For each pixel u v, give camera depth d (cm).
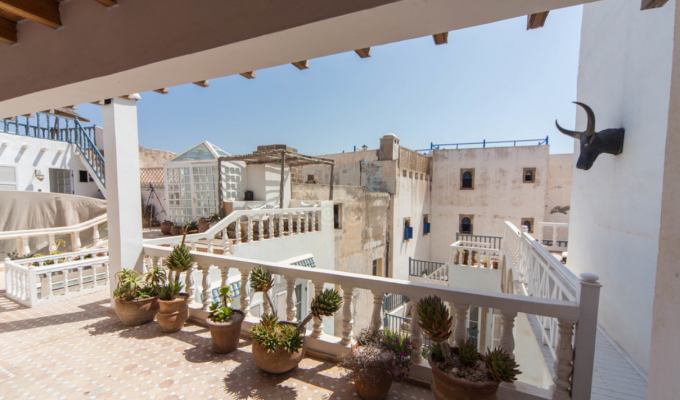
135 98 482
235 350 358
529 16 176
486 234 1944
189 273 456
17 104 242
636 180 377
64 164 1315
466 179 2002
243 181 1110
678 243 127
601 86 510
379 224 1570
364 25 145
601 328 467
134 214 489
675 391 126
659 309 135
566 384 249
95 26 189
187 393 281
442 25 147
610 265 444
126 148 475
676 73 128
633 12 403
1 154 1121
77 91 216
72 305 533
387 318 1149
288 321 358
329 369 317
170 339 388
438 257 2092
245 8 153
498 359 227
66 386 294
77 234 956
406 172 1777
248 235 751
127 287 440
